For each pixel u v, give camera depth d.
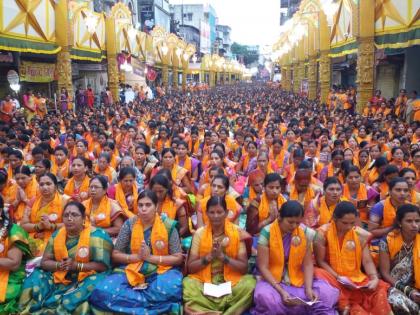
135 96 24.19
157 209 4.91
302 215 3.80
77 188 5.82
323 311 3.64
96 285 3.87
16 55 14.72
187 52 40.91
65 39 15.12
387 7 11.99
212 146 7.93
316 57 24.62
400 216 3.86
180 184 6.32
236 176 6.77
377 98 13.48
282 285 3.85
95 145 9.09
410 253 3.88
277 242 3.86
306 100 24.55
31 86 16.86
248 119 13.72
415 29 10.98
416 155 6.36
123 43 22.39
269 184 4.89
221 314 3.77
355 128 10.79
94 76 23.69
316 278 3.88
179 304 3.82
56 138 9.91
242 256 4.04
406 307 3.65
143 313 3.72
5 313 3.81
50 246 4.04
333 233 3.98
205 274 4.01
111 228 4.89
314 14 23.28
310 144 7.89
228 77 75.00
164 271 4.05
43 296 3.88
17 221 5.25
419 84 15.35
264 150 6.77
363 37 12.95
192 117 14.95
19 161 6.41
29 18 12.62
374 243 4.63
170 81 40.53
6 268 3.90
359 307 3.79
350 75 25.55
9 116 12.29
